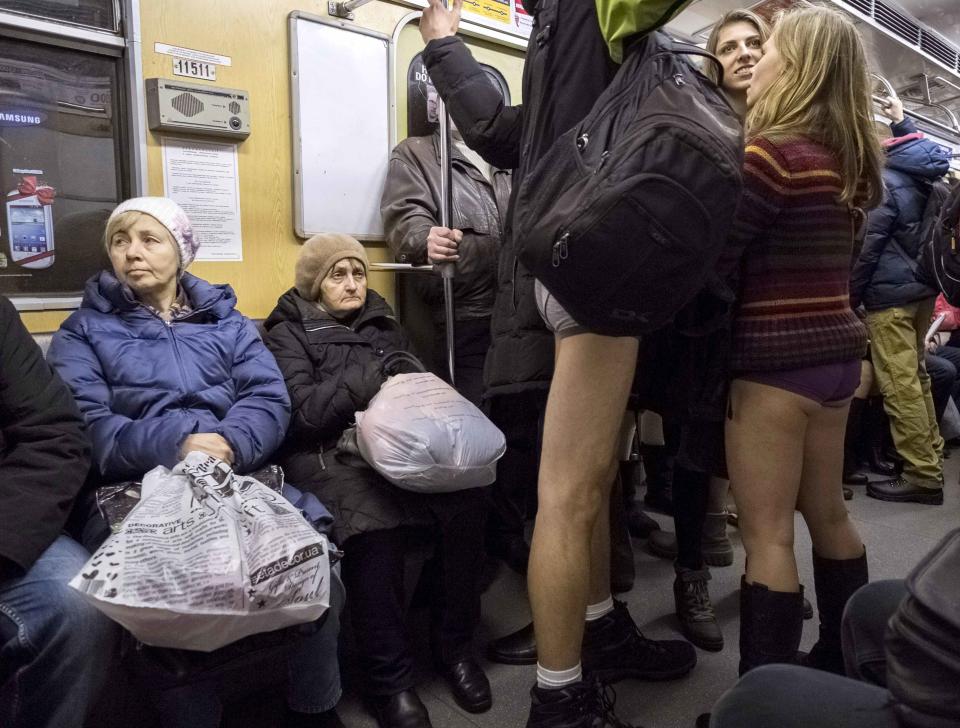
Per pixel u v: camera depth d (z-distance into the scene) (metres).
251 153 2.30
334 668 1.60
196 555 1.23
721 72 1.37
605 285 1.13
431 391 1.83
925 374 3.56
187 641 1.22
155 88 2.05
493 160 1.86
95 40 1.95
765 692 0.75
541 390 1.57
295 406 1.95
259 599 1.23
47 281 1.97
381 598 1.67
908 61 4.32
